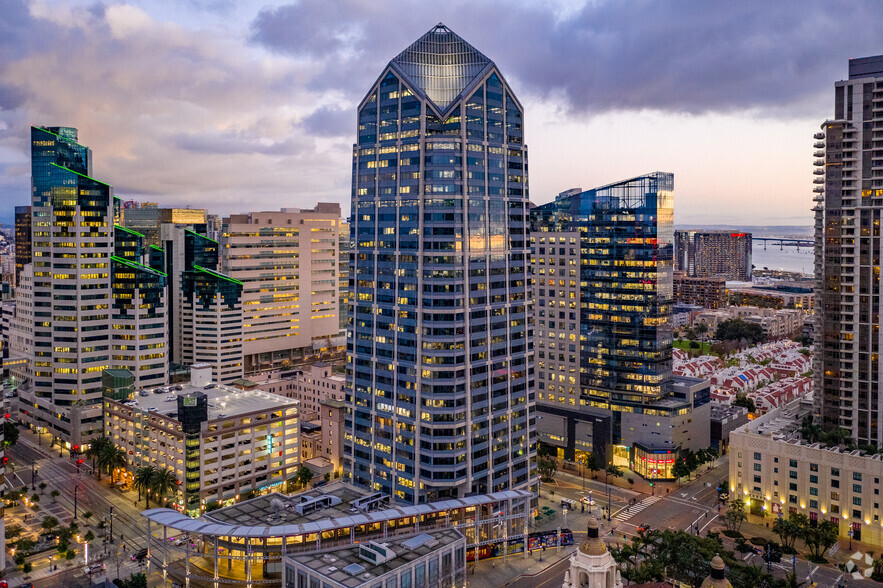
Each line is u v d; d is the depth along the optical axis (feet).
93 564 626.23
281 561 593.42
